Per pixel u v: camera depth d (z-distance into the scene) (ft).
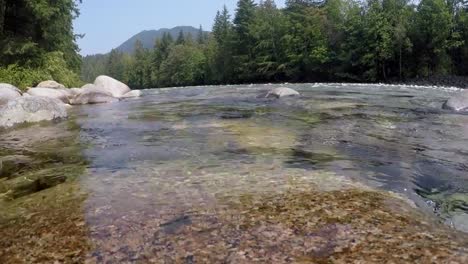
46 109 36.22
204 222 11.12
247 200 12.83
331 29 167.63
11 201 13.91
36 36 81.00
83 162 19.27
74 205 12.93
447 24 126.62
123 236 10.38
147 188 14.42
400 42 133.69
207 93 72.13
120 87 66.69
